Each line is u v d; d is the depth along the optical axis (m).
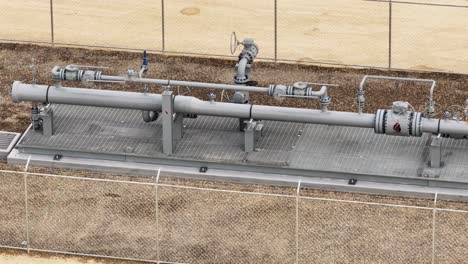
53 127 43.16
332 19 51.97
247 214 40.00
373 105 46.00
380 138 42.50
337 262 38.06
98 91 42.25
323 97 41.19
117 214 40.09
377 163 41.31
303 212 39.97
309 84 41.69
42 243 38.97
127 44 50.38
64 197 40.81
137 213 40.12
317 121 41.38
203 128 43.09
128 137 42.81
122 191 41.06
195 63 48.94
